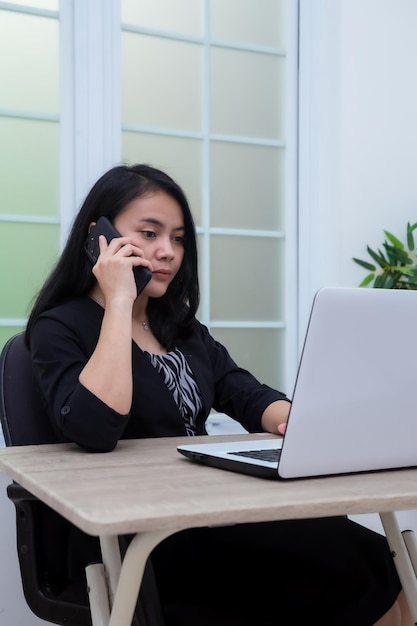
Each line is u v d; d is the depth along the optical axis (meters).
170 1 2.49
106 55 2.38
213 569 1.40
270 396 1.74
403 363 1.09
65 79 2.33
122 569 0.90
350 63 2.60
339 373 1.04
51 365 1.43
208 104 2.56
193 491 0.95
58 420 1.33
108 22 2.38
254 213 2.65
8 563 2.08
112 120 2.39
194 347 1.78
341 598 1.27
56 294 1.61
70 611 1.33
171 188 1.65
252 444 1.34
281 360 2.68
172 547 1.40
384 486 1.01
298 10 2.67
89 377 1.32
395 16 2.66
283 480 1.04
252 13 2.62
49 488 0.96
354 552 1.32
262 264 2.66
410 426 1.12
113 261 1.46
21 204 2.29
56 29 2.32
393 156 2.66
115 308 1.41
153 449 1.35
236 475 1.08
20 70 2.28
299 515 0.89
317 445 1.04
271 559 1.37
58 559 1.39
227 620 1.23
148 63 2.46
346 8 2.59
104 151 2.38
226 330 2.61
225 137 2.59
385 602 1.23
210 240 2.58
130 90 2.44
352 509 0.92
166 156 2.50
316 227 2.65
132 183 1.63
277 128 2.67
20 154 2.29
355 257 2.61
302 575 1.32
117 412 1.30
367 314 1.04
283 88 2.67
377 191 2.64
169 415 1.59
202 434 1.70
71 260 1.62
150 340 1.70
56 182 2.33
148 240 1.62
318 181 2.64
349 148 2.59
